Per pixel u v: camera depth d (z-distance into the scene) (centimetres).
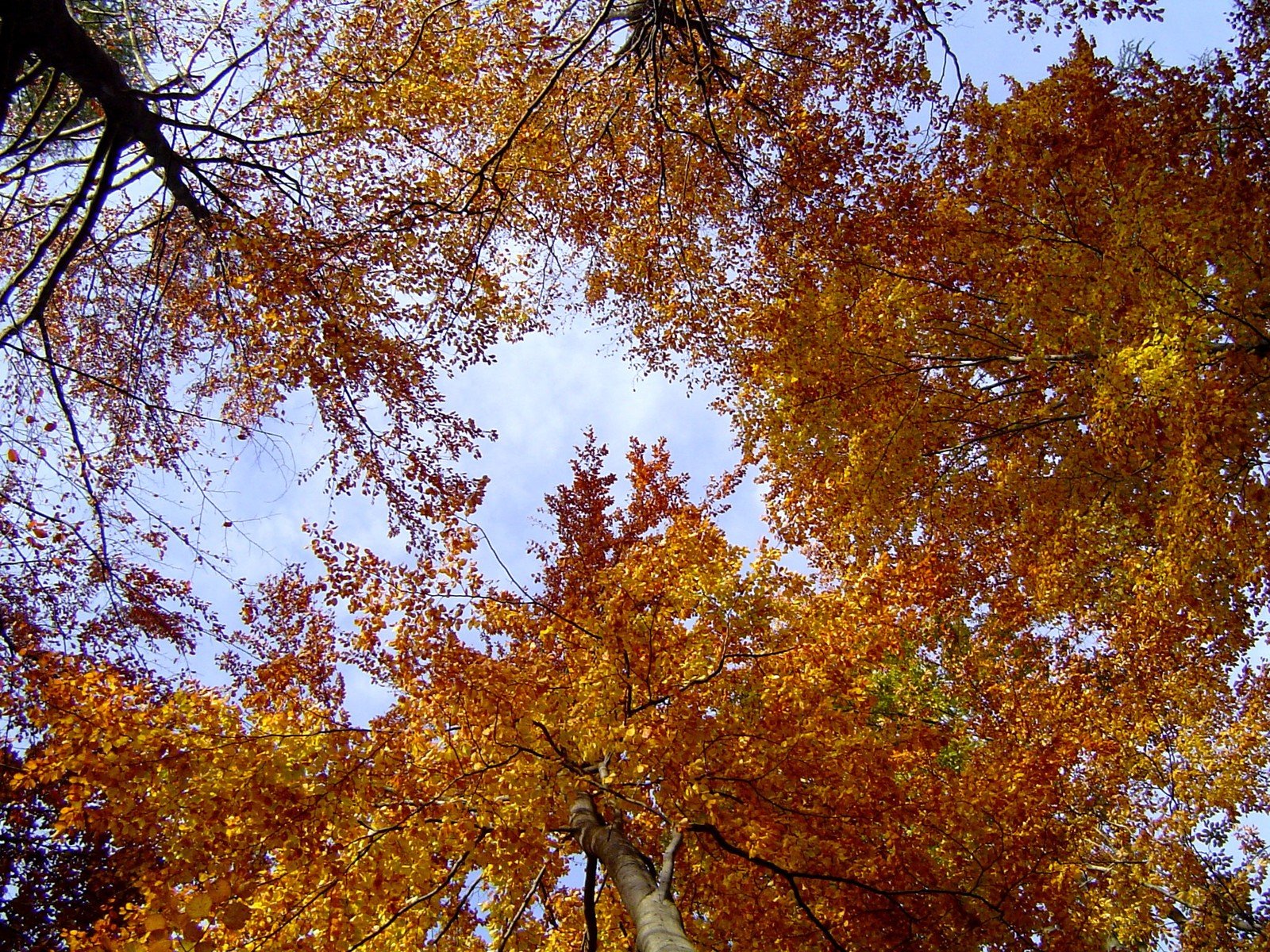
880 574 682
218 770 486
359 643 560
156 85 914
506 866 529
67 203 859
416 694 560
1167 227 622
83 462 788
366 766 514
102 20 949
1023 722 847
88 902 809
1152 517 775
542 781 530
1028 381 886
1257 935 859
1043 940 621
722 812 555
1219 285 627
